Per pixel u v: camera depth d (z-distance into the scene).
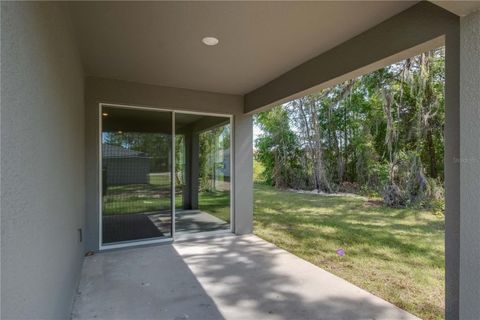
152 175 4.45
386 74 7.57
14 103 1.00
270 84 4.24
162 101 4.43
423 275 3.18
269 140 13.52
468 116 1.72
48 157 1.53
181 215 4.75
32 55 1.24
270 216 6.82
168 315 2.36
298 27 2.63
